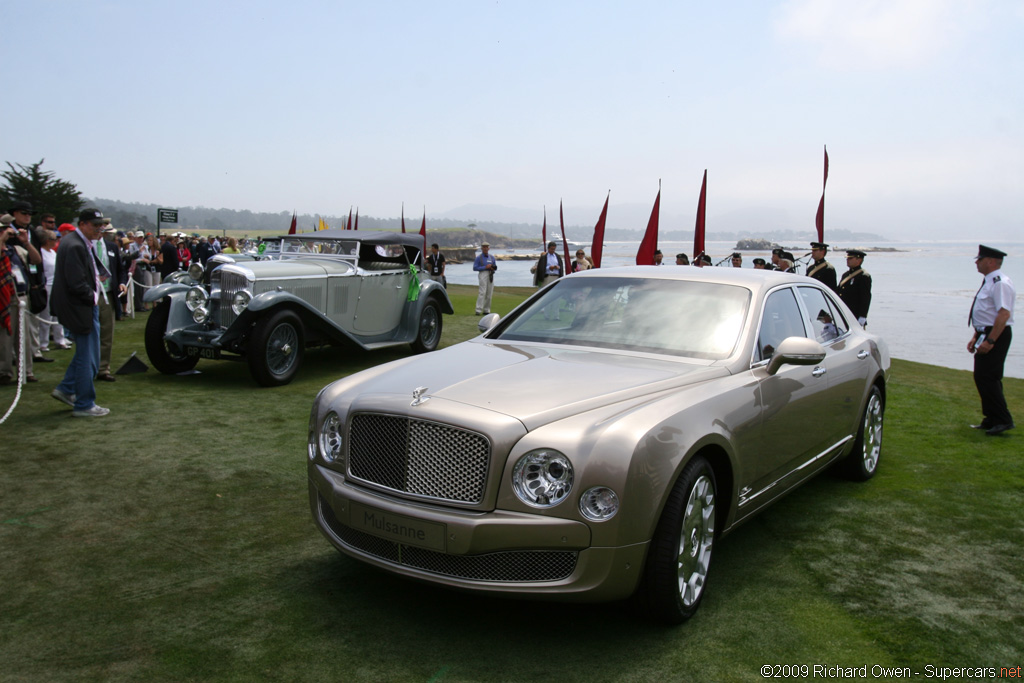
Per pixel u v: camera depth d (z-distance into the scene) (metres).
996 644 2.97
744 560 3.79
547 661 2.79
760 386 3.64
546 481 2.81
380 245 9.94
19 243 7.79
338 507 3.15
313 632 2.98
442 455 2.93
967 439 6.43
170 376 8.71
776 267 10.85
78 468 5.09
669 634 3.02
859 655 2.87
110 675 2.64
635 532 2.81
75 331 6.34
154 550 3.78
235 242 17.25
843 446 4.82
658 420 2.96
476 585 2.85
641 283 4.36
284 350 8.27
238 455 5.49
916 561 3.79
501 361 3.65
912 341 16.56
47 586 3.36
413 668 2.72
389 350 11.25
